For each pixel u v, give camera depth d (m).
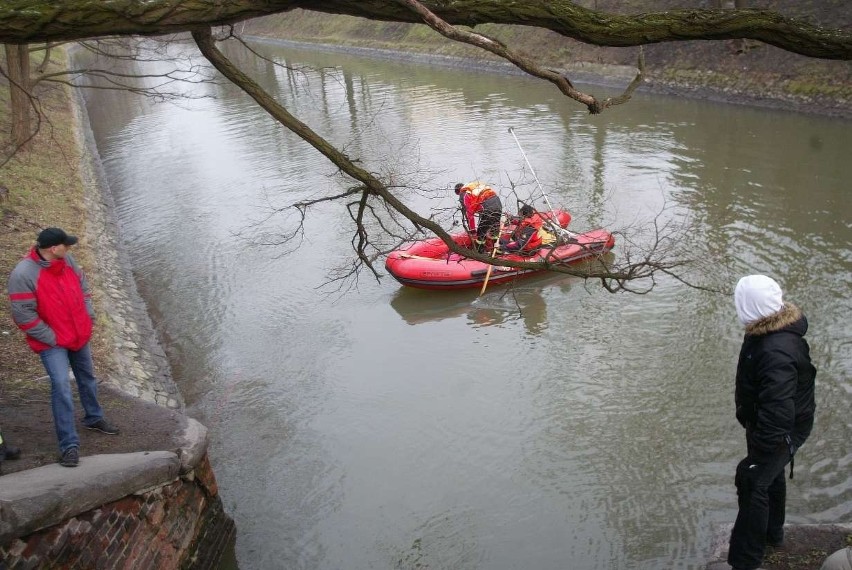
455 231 12.00
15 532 3.81
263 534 6.47
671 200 13.05
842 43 3.06
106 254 12.78
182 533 5.47
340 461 7.40
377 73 29.62
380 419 8.01
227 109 25.67
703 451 7.05
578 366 8.64
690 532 6.10
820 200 12.45
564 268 4.20
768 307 3.52
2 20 2.68
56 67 29.42
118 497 4.62
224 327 10.41
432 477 7.06
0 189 13.05
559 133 17.94
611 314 9.66
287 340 9.89
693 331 9.04
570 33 3.12
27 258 4.77
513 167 15.51
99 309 9.87
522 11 3.05
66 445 4.84
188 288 11.76
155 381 8.90
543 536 6.21
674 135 16.92
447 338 9.61
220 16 2.89
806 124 16.78
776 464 3.69
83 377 5.36
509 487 6.83
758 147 15.54
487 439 7.54
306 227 13.67
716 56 20.62
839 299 9.27
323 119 22.08
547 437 7.48
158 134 22.86
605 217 12.54
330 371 9.07
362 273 11.58
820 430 7.03
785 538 4.29
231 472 7.35
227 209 15.28
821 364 8.00
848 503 6.10
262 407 8.42
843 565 3.43
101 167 19.64
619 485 6.71
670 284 10.16
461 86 25.02
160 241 13.93
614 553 5.96
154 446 5.46
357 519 6.59
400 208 3.84
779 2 19.78
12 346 7.43
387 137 18.98
